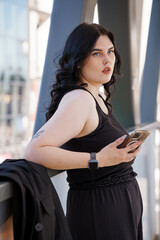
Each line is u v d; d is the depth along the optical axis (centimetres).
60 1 226
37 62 573
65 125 108
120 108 343
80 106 113
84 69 132
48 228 97
